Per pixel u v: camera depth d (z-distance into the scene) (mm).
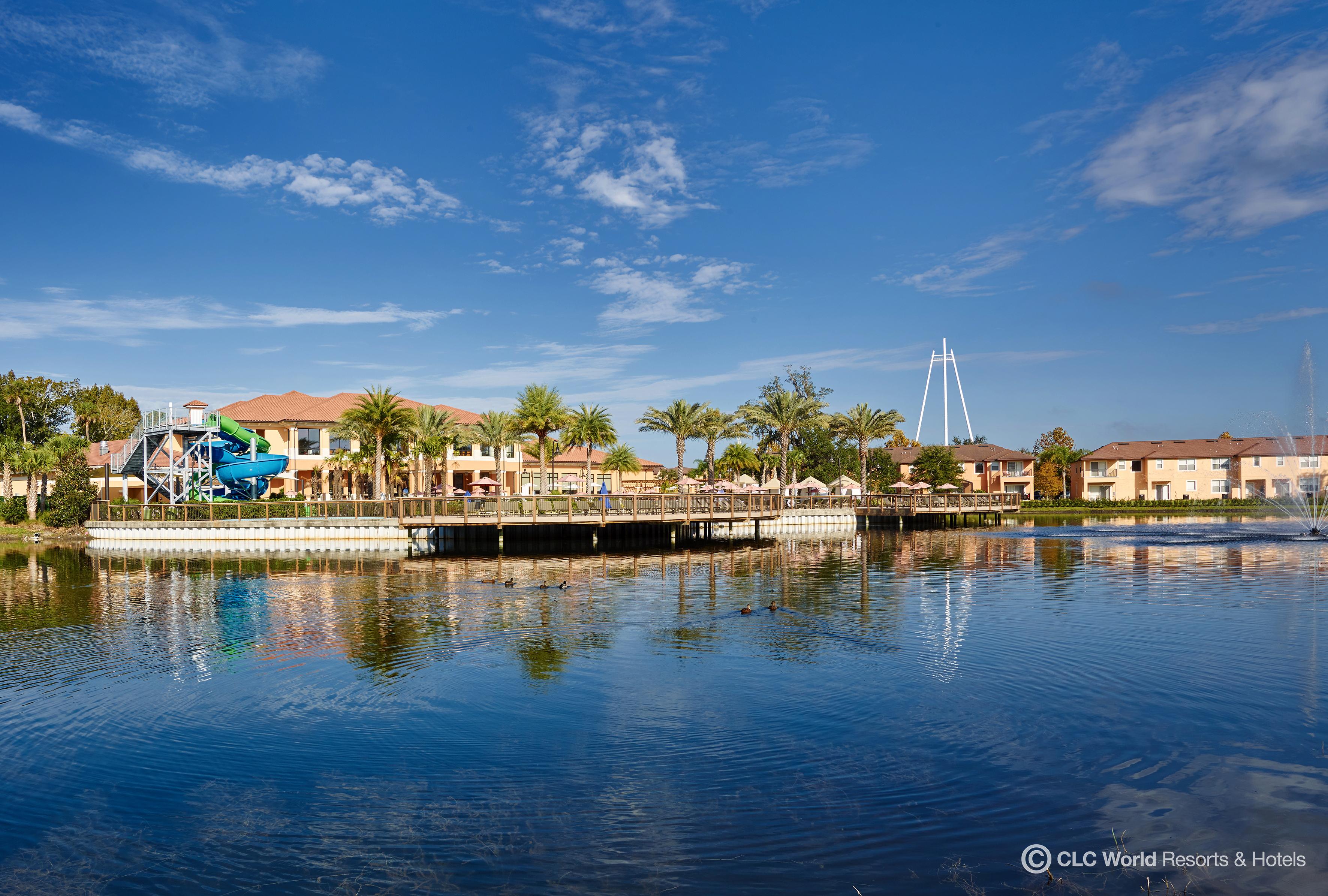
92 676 15734
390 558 40656
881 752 10766
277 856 8320
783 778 9945
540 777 10148
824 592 25828
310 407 74938
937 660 15906
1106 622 19812
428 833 8695
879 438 77125
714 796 9461
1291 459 89625
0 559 43312
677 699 13438
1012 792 9398
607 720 12352
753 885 7488
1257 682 13883
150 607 24797
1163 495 97750
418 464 72188
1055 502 96188
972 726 11734
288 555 43156
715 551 43094
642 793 9602
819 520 62000
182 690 14641
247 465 58438
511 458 82000
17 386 87688
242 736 11938
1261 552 38281
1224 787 9398
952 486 89688
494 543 46844
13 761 11109
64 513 63688
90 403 89125
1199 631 18484
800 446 100312
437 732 11938
